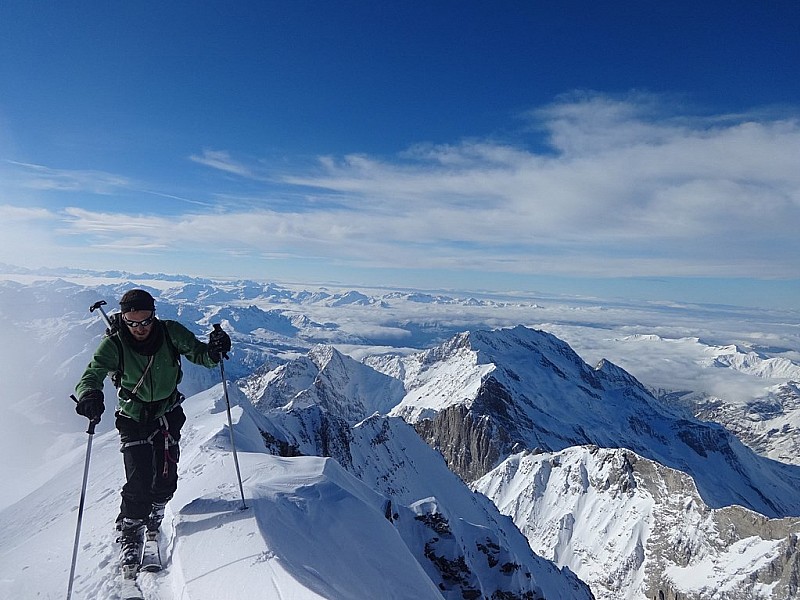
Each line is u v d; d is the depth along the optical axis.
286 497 9.48
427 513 36.88
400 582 8.61
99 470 16.30
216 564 6.91
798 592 139.50
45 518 12.72
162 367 7.40
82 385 6.76
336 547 8.40
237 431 21.83
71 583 6.71
